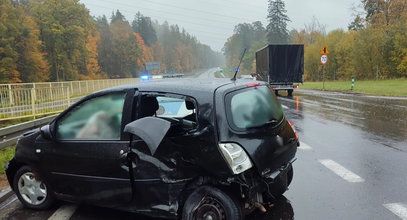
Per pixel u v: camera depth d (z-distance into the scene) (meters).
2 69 43.56
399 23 40.75
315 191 4.75
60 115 4.30
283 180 4.00
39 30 54.72
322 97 19.77
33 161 4.40
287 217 3.98
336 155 6.61
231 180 3.32
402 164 5.84
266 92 4.29
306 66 52.84
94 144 3.96
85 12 60.34
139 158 3.69
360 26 50.59
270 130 3.80
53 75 58.81
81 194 4.12
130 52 94.12
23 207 4.66
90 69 73.62
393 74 40.56
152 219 4.06
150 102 3.97
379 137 8.06
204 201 3.49
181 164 3.52
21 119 13.70
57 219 4.21
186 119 4.30
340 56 47.84
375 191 4.68
